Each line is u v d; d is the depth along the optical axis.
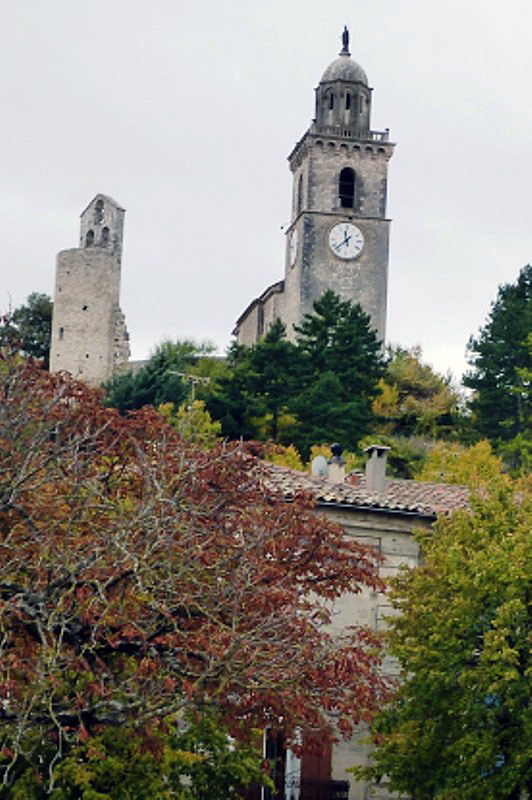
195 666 20.48
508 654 25.83
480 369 83.94
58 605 19.16
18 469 21.00
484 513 29.22
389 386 89.06
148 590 20.42
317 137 113.38
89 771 21.45
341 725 21.09
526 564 27.11
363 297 112.25
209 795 23.41
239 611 20.45
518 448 73.44
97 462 23.23
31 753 19.94
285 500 24.48
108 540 20.06
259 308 120.00
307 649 20.62
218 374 88.38
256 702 20.88
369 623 32.25
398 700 27.62
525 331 84.00
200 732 22.95
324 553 22.91
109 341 121.69
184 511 21.06
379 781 29.70
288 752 30.62
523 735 26.36
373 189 114.00
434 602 27.73
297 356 81.12
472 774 26.23
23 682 19.86
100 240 126.62
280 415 76.69
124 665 21.73
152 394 82.06
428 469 65.00
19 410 22.27
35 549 20.88
